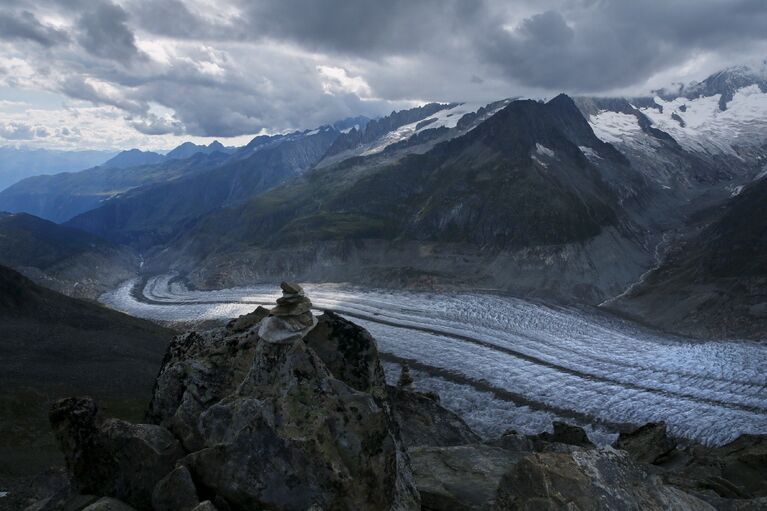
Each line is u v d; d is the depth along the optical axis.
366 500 7.96
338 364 9.94
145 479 8.81
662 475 17.59
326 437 8.14
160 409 10.48
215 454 8.35
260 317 11.90
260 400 8.80
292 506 7.82
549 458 8.77
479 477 11.58
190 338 11.59
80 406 9.71
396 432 10.21
